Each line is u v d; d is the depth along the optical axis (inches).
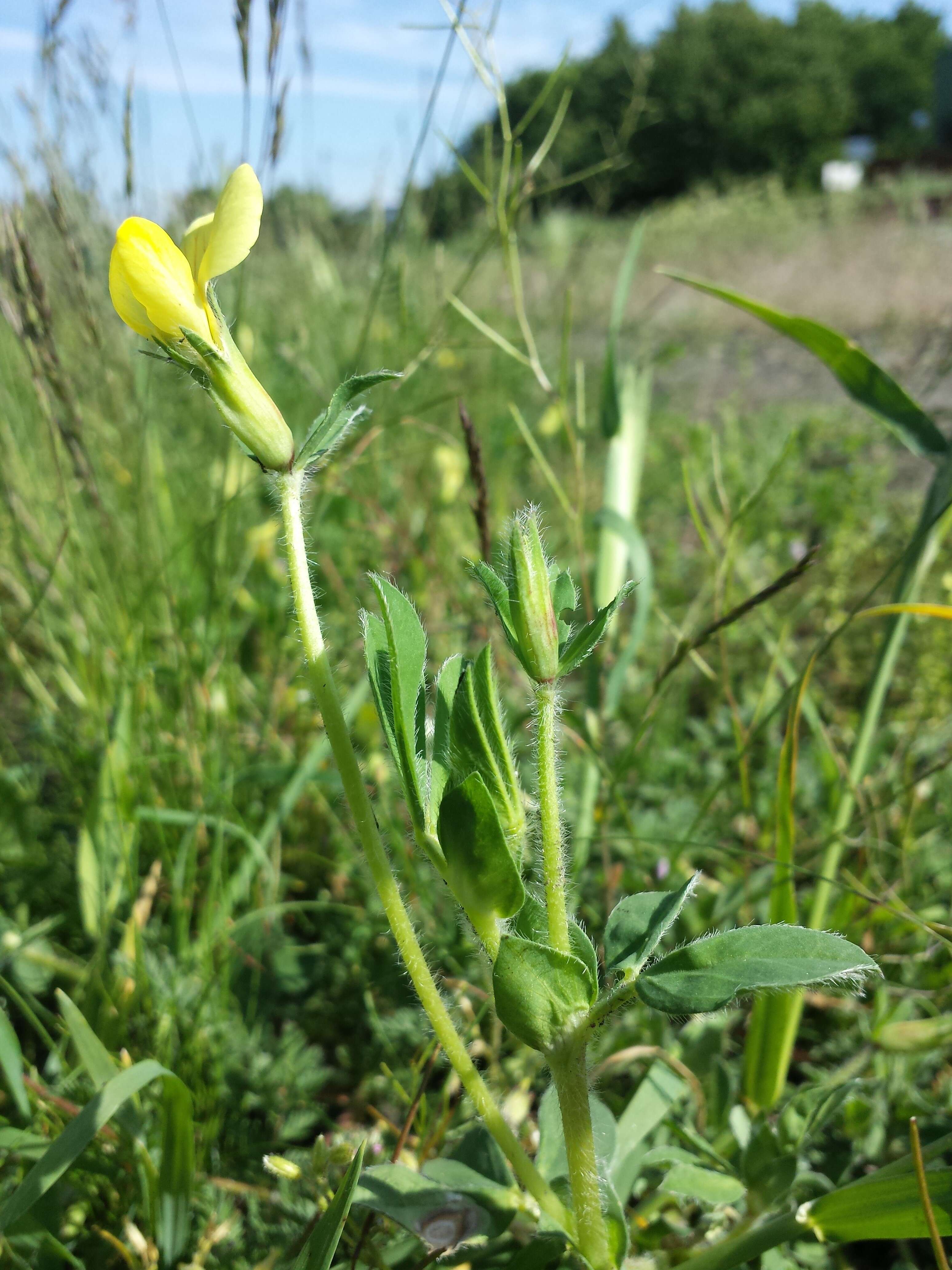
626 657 8.6
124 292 4.0
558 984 3.7
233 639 10.6
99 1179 5.6
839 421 19.9
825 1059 7.1
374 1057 7.1
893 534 14.5
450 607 10.8
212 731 9.0
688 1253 5.2
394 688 3.6
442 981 7.1
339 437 4.1
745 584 12.8
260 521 12.7
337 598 11.7
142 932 7.1
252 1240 5.5
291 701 10.4
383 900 4.1
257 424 4.0
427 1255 4.6
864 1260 5.9
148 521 10.2
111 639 9.1
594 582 9.4
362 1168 4.8
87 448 9.0
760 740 10.3
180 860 7.2
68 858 8.6
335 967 7.8
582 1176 4.1
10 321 7.6
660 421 21.6
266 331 16.5
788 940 3.5
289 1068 6.7
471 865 3.6
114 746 7.5
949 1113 6.0
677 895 4.0
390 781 8.7
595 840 6.9
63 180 8.6
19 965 7.1
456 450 13.1
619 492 9.9
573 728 8.5
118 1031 6.4
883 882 7.0
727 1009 6.1
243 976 7.7
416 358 9.1
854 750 6.6
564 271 20.8
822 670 12.3
